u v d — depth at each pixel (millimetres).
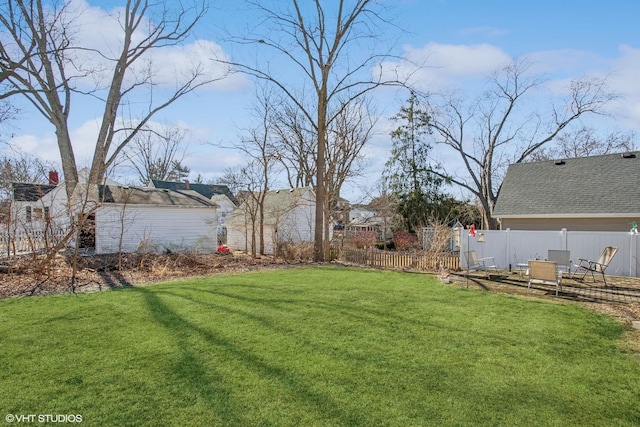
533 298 8117
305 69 16125
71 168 16453
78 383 3748
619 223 15055
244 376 3920
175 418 3135
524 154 27406
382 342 5016
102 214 17125
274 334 5281
